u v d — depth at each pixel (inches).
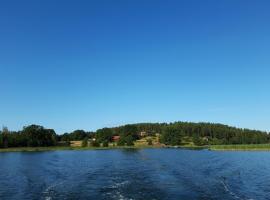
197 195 1921.8
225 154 6171.3
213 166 3710.6
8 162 4601.4
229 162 4301.2
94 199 1811.0
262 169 3464.6
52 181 2586.1
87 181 2504.9
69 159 5049.2
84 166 3801.7
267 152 7012.8
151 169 3294.8
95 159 4945.9
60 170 3412.9
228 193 2016.5
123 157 5315.0
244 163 4175.7
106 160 4692.4
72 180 2596.0
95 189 2129.7
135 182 2397.9
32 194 2032.5
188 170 3221.0
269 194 2034.9
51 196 1939.0
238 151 7514.8
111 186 2228.1
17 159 5236.2
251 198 1899.6
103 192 2012.8
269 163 4192.9
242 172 3176.7
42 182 2546.8
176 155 5807.1
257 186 2336.4
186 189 2110.0
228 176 2834.6
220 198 1863.9
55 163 4338.1
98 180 2541.8
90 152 7327.8
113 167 3555.6
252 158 5093.5
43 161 4741.6
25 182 2564.0
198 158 4995.1
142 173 2955.2
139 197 1846.7
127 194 1936.5
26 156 6072.8
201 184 2316.7
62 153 7047.2
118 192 2001.7
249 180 2628.0
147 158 4985.2
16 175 3034.0
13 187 2329.0
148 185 2256.4
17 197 1948.8
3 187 2330.2
